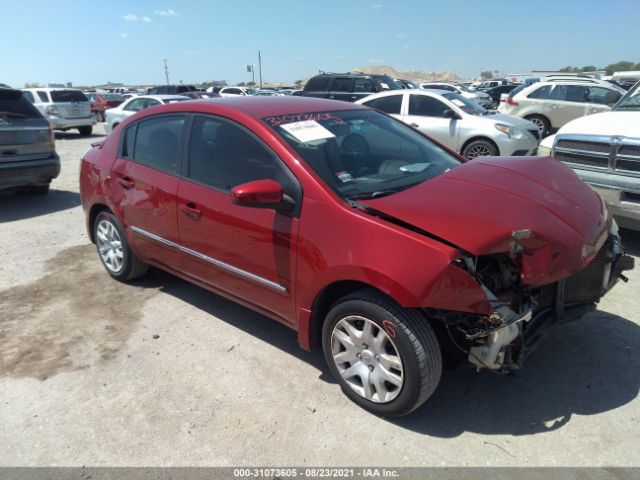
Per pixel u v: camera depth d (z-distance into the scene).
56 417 2.81
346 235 2.60
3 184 7.15
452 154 3.85
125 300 4.23
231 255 3.25
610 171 4.71
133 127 4.12
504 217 2.50
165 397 2.96
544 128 14.14
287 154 2.93
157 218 3.77
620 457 2.44
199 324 3.81
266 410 2.83
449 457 2.47
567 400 2.85
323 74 14.51
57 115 18.59
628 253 4.93
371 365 2.69
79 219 6.84
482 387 2.98
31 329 3.76
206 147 3.42
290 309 3.02
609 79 26.86
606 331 3.54
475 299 2.33
